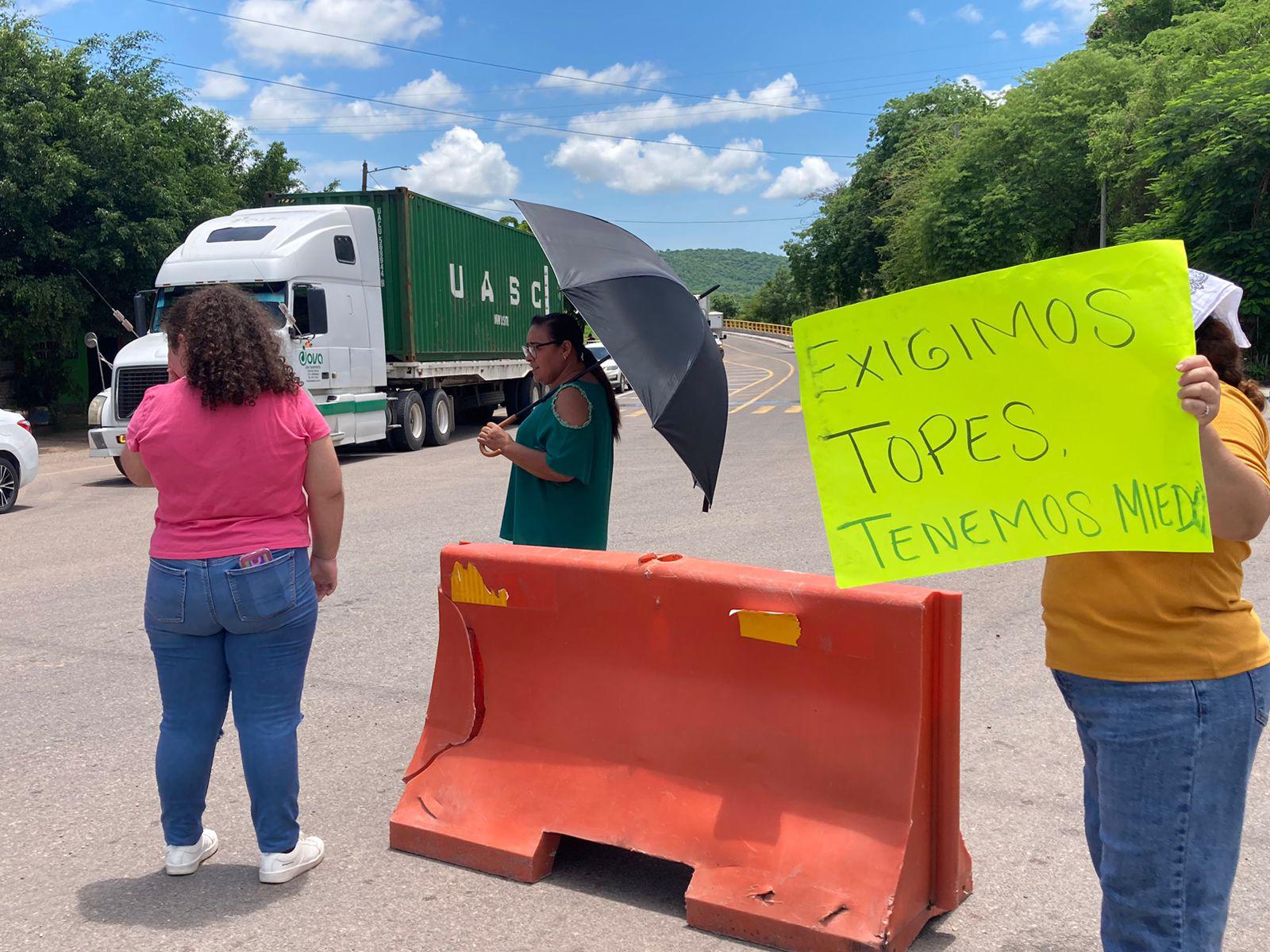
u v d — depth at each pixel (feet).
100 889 10.60
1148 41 113.91
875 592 9.39
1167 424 6.54
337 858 11.26
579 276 11.89
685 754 10.41
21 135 61.41
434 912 10.11
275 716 10.52
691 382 11.69
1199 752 6.78
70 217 65.87
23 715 15.70
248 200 102.01
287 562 10.16
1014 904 10.11
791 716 9.89
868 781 9.40
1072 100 116.26
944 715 9.41
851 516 7.30
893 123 200.85
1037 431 6.89
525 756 11.27
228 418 9.83
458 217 58.80
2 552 28.76
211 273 44.01
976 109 139.44
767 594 9.86
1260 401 7.22
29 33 63.82
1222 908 7.00
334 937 9.67
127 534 31.40
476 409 72.02
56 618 21.31
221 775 13.55
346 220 48.08
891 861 9.13
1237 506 6.52
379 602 22.08
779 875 9.53
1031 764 13.43
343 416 47.19
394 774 13.48
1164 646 6.81
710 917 9.66
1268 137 80.23
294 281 44.11
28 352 73.92
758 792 9.96
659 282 12.19
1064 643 7.26
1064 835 11.52
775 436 54.49
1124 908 7.10
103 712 15.80
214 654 10.40
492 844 10.83
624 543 27.25
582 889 10.55
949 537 7.11
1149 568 6.84
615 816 10.55
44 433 70.85
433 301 55.67
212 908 10.18
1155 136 89.10
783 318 409.28
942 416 7.12
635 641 10.77
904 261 142.31
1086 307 6.73
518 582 11.30
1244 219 86.53
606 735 10.89
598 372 12.98
